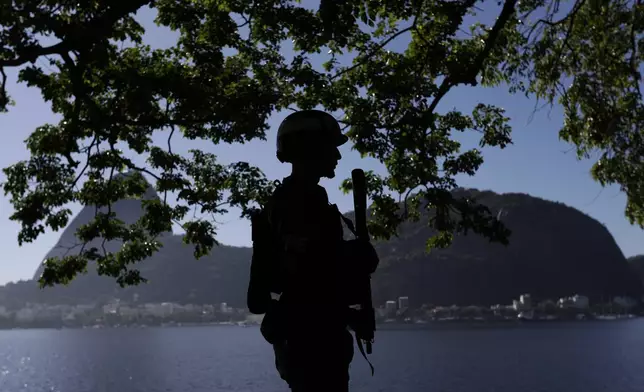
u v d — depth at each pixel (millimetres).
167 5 12469
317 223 2561
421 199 13281
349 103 12422
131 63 12484
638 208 10320
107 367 175000
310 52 11922
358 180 2766
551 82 11273
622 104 10578
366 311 2625
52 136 12852
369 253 2641
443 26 12133
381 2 11133
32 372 162875
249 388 113062
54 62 11391
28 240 13602
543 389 105312
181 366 173125
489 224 11664
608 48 11008
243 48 12805
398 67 11891
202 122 12109
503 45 11891
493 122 13500
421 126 11117
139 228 15383
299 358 2543
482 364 157750
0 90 10414
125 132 13320
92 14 9961
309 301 2535
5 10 9047
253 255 2668
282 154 2699
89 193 15109
